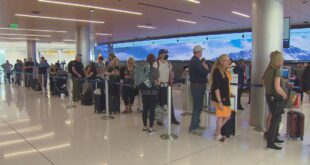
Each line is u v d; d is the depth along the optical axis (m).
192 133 4.91
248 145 4.27
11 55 26.89
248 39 14.05
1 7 8.45
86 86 8.03
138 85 5.03
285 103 4.09
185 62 16.84
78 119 6.07
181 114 6.66
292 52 12.87
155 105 5.11
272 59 4.03
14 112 6.87
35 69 12.55
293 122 4.55
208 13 9.76
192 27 13.59
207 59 15.82
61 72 10.22
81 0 7.61
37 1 7.68
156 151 3.99
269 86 4.04
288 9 8.85
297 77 8.76
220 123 4.51
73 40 21.17
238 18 10.81
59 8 8.66
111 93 6.66
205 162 3.58
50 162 3.58
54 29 14.04
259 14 5.45
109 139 4.57
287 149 4.09
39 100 8.91
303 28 12.44
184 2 7.99
